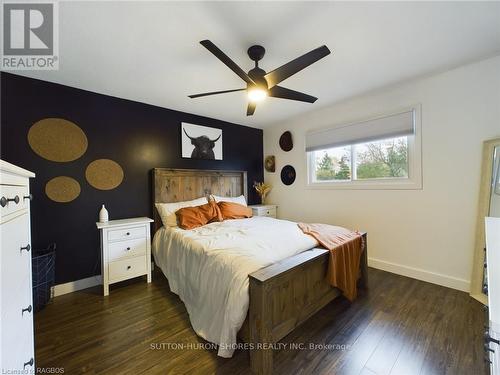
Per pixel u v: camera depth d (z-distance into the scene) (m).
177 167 3.29
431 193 2.42
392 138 2.71
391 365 1.37
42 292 2.06
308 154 3.64
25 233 0.98
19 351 0.85
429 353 1.46
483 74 2.08
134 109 2.89
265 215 3.88
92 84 2.39
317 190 3.52
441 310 1.92
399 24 1.55
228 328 1.35
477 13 1.45
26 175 0.98
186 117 3.39
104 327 1.76
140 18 1.45
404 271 2.62
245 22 1.50
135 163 2.90
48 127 2.30
